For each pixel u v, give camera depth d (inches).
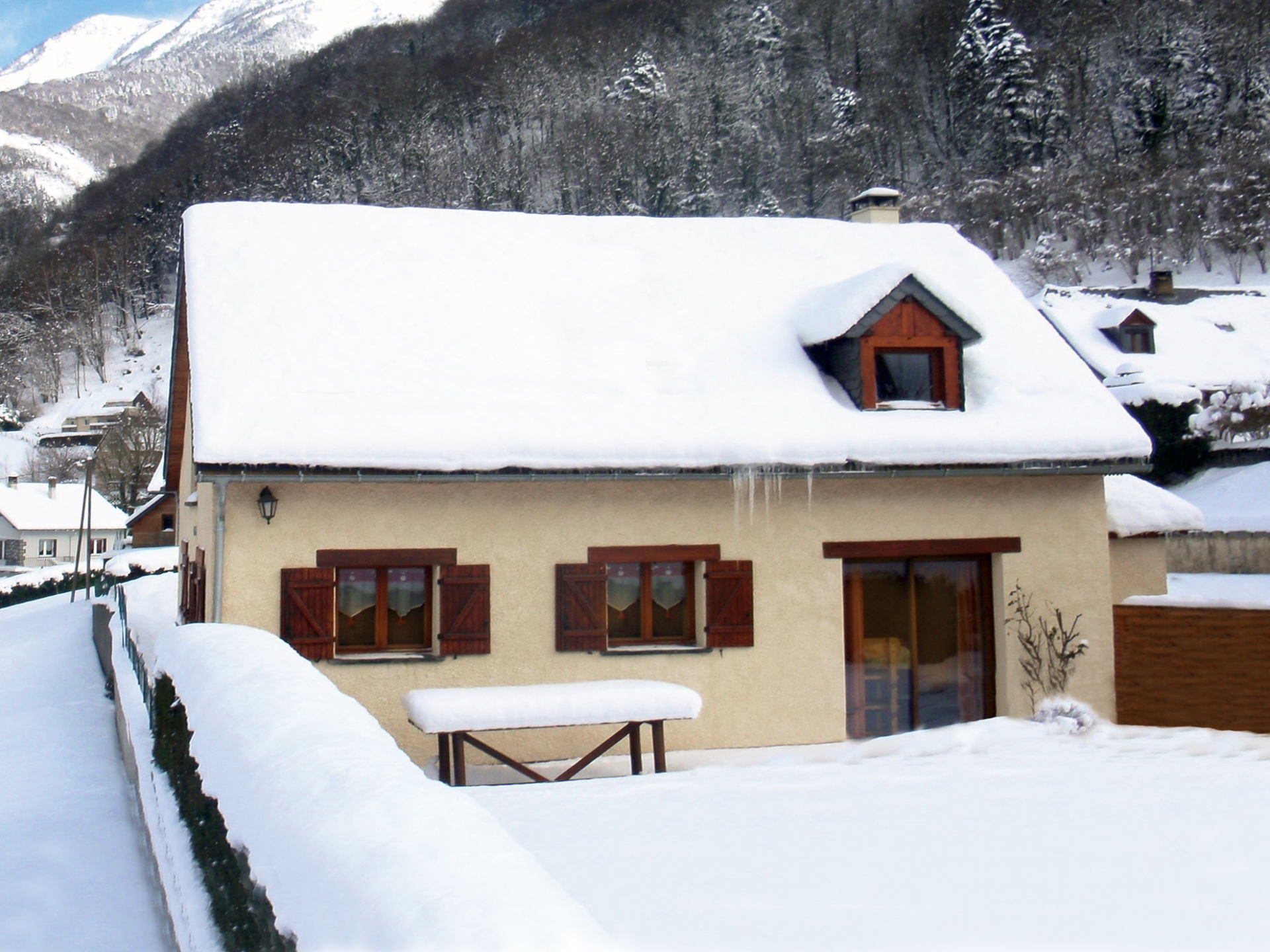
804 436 404.5
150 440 2736.2
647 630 406.0
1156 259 2566.4
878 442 408.2
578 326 448.8
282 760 148.3
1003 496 430.3
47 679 615.2
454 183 3563.0
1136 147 2903.5
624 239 514.9
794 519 410.6
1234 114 2834.6
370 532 374.0
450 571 377.7
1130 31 3157.0
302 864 109.9
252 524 364.5
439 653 378.0
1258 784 284.7
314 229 474.0
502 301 454.3
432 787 124.7
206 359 389.7
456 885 89.4
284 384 383.6
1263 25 2913.4
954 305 433.7
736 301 482.6
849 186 3051.2
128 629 530.0
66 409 3875.5
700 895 181.3
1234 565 1000.9
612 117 3548.2
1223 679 405.1
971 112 3174.2
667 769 367.6
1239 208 2516.0
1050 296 1578.5
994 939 159.0
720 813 252.5
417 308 438.9
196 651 257.4
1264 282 2436.0
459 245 484.4
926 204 2906.0
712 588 398.6
